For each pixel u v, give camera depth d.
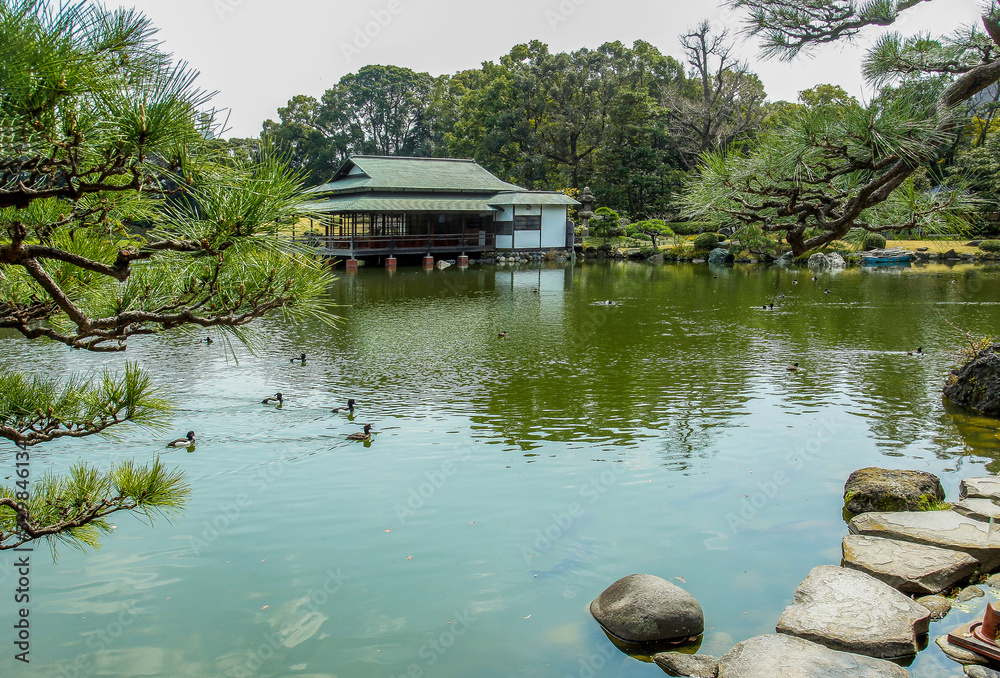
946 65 4.72
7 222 2.85
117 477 3.46
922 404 10.97
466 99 57.88
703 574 5.97
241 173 2.63
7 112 2.08
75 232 3.07
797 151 3.38
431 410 10.81
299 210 2.65
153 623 5.18
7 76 1.95
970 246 40.56
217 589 5.69
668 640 5.02
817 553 6.33
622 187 49.56
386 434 9.61
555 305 22.88
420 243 40.12
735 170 3.60
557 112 52.47
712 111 47.34
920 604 5.36
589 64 52.25
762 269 36.06
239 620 5.25
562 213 44.31
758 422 10.12
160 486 3.51
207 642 4.96
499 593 5.67
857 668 4.50
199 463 8.43
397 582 5.82
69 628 5.13
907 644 4.78
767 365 13.82
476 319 20.00
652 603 5.17
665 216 49.59
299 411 10.65
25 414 3.32
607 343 16.33
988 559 5.98
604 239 46.66
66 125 2.16
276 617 5.30
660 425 10.02
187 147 2.44
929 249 40.06
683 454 8.82
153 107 2.20
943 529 6.36
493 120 53.28
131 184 2.44
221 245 2.62
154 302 3.00
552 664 4.78
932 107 3.44
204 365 13.70
